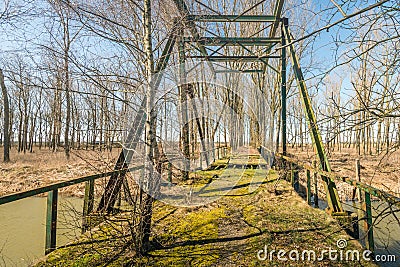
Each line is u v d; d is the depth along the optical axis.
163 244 3.37
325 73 2.73
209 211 4.81
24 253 3.76
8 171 12.12
